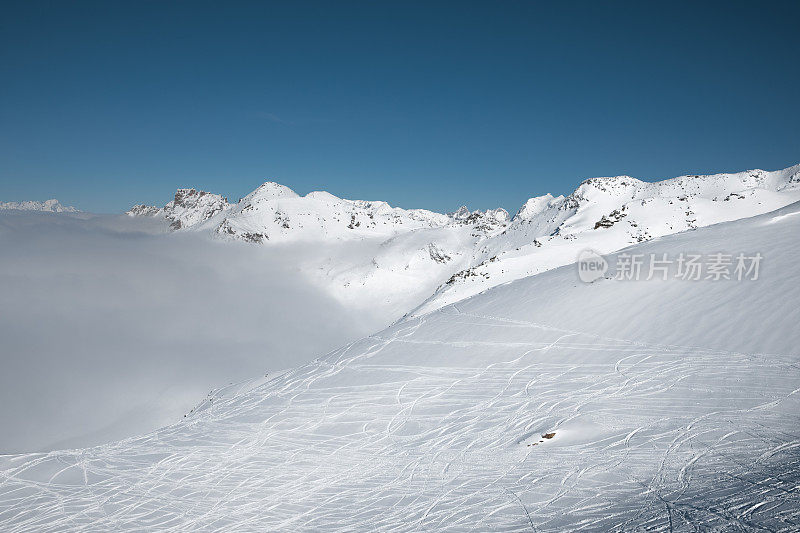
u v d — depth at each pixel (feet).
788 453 47.93
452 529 47.62
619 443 58.75
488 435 70.90
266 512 59.21
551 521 45.11
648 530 38.14
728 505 39.24
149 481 72.54
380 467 67.82
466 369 101.09
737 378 69.36
